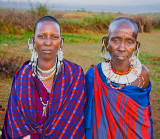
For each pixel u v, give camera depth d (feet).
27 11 54.29
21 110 7.56
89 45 42.68
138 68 8.05
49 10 62.90
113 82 7.93
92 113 7.99
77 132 7.84
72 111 7.77
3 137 7.80
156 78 25.75
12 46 35.40
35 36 7.45
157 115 17.87
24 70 7.80
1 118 15.46
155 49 42.50
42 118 7.61
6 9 50.16
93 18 62.34
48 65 7.72
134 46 7.45
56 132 7.58
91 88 8.09
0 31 44.32
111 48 7.50
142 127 7.80
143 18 68.74
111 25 7.55
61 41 7.91
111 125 7.69
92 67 8.39
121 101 7.63
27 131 7.36
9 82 21.75
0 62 23.41
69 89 7.85
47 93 7.74
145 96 7.97
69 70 8.03
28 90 7.63
